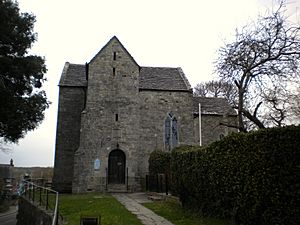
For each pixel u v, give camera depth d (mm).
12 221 29406
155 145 35625
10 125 28672
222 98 41781
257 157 10547
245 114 19922
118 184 32781
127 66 35500
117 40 35938
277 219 9469
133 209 18750
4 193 36781
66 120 36344
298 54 18984
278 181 9469
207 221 14117
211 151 14602
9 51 29109
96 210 18641
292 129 9195
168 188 23328
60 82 37406
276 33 19250
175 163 20469
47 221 15258
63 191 34219
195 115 38312
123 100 34562
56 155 35250
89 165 32344
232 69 20984
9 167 50031
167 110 36844
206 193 15211
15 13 29094
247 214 11289
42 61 31234
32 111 29828
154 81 38344
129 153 33469
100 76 34719
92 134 33156
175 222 14703
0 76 28469
